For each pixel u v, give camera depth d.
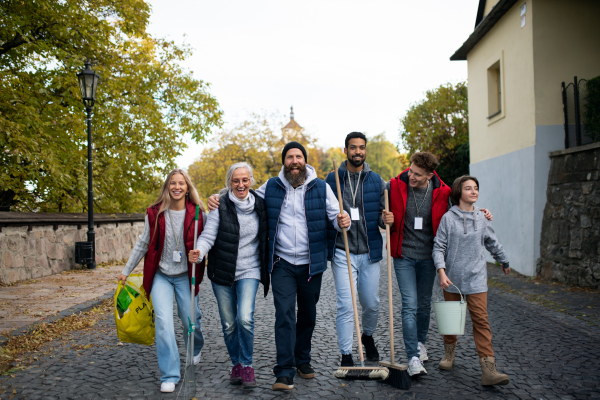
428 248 3.76
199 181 35.66
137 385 3.39
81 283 8.45
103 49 12.67
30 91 11.05
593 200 7.11
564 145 8.50
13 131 9.80
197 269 3.56
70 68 11.67
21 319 5.43
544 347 4.25
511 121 9.66
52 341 4.62
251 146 34.50
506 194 9.99
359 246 3.82
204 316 5.77
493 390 3.22
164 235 3.44
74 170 12.14
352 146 3.84
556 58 8.52
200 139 15.71
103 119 13.09
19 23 10.65
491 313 5.70
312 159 36.91
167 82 15.39
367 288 3.86
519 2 9.05
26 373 3.65
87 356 4.12
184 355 4.21
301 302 3.59
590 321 5.17
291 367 3.28
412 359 3.55
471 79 12.30
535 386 3.29
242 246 3.44
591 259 7.05
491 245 3.59
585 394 3.13
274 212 3.51
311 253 3.48
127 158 13.50
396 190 3.82
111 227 12.95
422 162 3.65
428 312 3.88
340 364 3.85
